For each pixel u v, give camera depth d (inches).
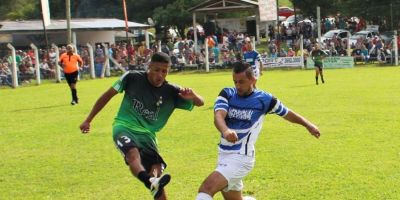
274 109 279.4
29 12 3181.6
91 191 377.4
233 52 1736.0
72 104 904.3
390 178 376.2
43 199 362.6
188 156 471.8
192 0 2461.9
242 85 275.0
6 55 1704.0
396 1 2209.6
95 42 2116.1
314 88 1026.7
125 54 1665.8
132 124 301.1
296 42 1931.6
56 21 2106.3
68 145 546.3
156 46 1744.6
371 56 1651.1
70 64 893.2
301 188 360.2
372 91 933.8
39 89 1266.0
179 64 1688.0
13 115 797.9
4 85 1389.0
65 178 415.8
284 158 447.2
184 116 708.0
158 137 564.1
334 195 342.3
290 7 3371.1
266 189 360.2
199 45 2106.3
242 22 2428.6
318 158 442.9
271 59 1662.2
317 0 2399.1
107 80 1477.6
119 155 489.7
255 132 275.0
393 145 483.2
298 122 285.4
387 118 636.1
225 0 2057.1
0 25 1936.5
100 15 2847.0
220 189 265.7
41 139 587.8
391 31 2118.6
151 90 303.9
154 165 302.8
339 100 827.4
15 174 434.6
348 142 503.8
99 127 652.1
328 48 1674.5
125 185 389.4
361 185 361.7
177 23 2477.9
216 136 560.7
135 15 2738.7
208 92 1027.3
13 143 570.9
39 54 1610.5
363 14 2256.4
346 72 1417.3
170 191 366.6
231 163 267.7
